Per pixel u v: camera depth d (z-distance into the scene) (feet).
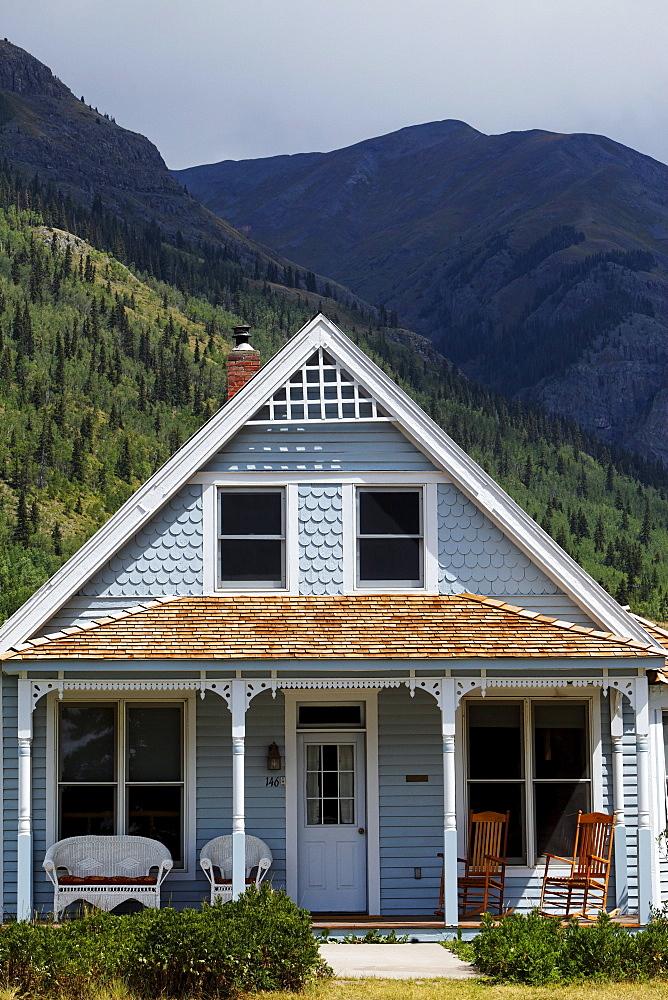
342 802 57.52
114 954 40.50
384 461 58.59
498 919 52.03
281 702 57.62
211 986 40.16
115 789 56.39
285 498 58.49
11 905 54.80
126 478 297.53
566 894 56.03
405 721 57.72
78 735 56.65
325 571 58.08
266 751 57.36
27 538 245.65
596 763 57.41
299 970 41.50
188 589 57.57
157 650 51.83
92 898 52.24
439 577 58.03
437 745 57.67
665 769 59.16
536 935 45.42
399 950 49.19
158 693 56.90
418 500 58.90
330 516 58.39
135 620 54.85
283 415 58.59
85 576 56.13
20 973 39.14
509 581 58.08
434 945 50.47
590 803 57.36
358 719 57.98
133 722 57.06
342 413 58.70
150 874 55.42
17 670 51.67
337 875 56.95
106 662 51.34
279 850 56.70
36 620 54.85
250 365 66.18
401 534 58.59
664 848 58.08
